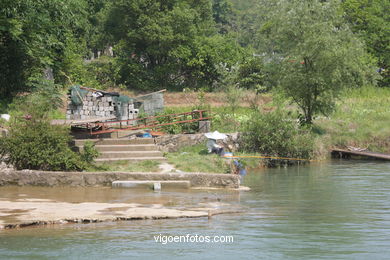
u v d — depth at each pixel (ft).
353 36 105.81
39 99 90.84
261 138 88.22
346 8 217.15
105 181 57.31
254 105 117.50
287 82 105.19
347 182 66.39
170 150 80.89
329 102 106.11
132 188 56.29
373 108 134.31
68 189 55.31
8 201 46.83
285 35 107.45
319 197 53.98
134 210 43.01
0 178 56.80
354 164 89.61
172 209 44.34
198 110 90.02
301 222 41.24
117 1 214.69
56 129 62.49
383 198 53.52
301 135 93.30
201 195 52.90
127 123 84.23
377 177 71.41
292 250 32.91
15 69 95.86
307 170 80.64
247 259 31.01
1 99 92.17
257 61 183.83
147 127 82.48
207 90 199.82
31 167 60.70
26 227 37.70
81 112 88.74
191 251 32.35
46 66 109.40
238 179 58.44
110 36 234.58
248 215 43.78
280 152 88.79
